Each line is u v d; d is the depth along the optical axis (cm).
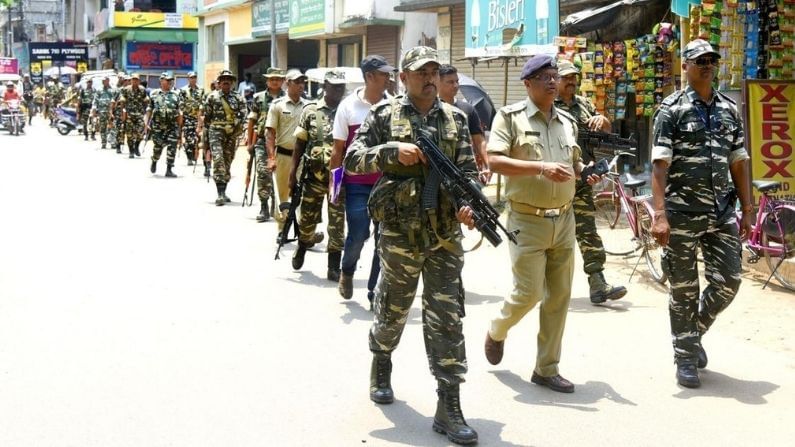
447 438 471
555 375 549
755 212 879
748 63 950
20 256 936
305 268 908
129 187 1600
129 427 482
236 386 548
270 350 622
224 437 471
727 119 557
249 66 3534
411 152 457
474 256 978
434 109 477
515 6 1318
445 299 470
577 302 778
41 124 4097
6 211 1262
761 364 605
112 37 4884
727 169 558
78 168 1961
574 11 1482
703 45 546
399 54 2212
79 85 3359
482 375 576
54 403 516
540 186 522
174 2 4684
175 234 1095
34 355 602
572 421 499
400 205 472
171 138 1797
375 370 523
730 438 478
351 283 755
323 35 2478
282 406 516
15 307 727
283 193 1027
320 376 569
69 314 707
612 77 1231
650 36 1202
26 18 7850
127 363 588
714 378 575
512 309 541
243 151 2516
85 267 886
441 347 468
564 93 755
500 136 530
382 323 501
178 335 655
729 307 752
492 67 1852
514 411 513
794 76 953
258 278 854
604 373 582
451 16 1964
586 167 564
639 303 775
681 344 561
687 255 556
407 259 477
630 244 1062
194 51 4466
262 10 2964
